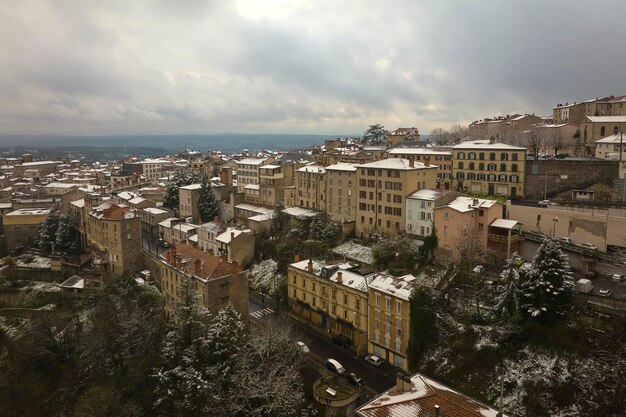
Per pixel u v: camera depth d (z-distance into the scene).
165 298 102.12
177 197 169.25
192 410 62.53
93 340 82.69
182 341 69.19
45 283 129.12
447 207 93.44
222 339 66.44
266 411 59.91
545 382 62.78
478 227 92.75
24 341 93.75
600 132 151.00
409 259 95.50
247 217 144.88
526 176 115.56
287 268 108.56
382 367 77.12
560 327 65.69
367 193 113.69
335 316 89.19
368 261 101.88
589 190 109.38
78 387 81.00
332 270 91.12
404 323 75.50
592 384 60.28
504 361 67.31
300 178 137.62
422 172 108.81
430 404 46.53
